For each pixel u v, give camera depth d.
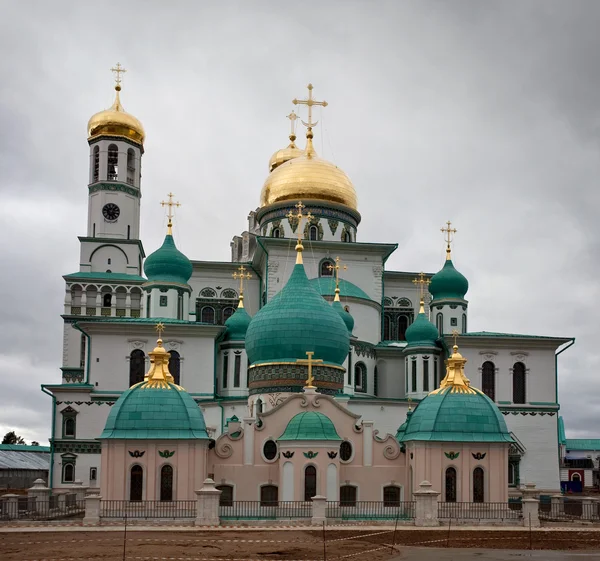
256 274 111.38
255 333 75.56
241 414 87.19
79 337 119.19
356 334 99.00
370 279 104.62
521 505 66.88
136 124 128.12
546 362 97.25
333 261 103.44
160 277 99.94
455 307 102.81
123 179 125.94
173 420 64.62
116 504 61.88
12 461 134.12
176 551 45.12
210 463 66.25
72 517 65.88
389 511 64.38
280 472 65.62
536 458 95.00
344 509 63.72
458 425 66.31
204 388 91.88
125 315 121.62
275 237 104.25
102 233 123.94
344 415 68.56
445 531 56.22
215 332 93.06
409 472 67.50
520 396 96.50
